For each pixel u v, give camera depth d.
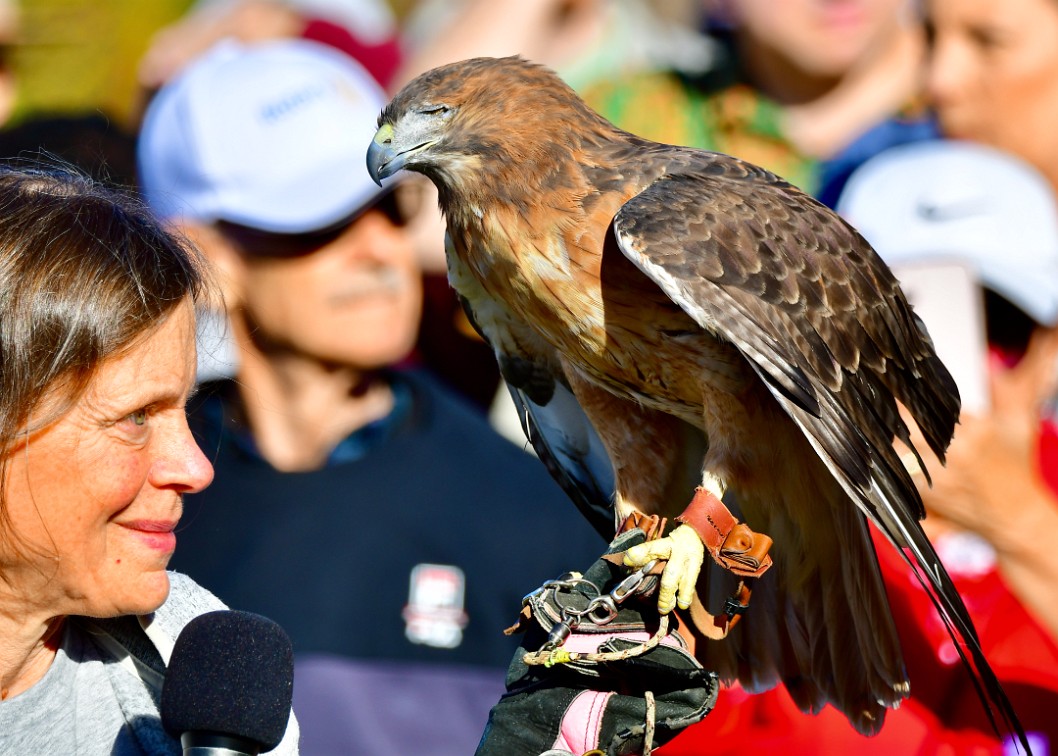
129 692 4.32
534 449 7.33
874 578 6.29
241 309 8.34
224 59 9.01
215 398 8.23
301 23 12.36
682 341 6.47
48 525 3.84
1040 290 8.27
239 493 7.96
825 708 7.18
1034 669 7.36
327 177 8.50
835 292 6.60
